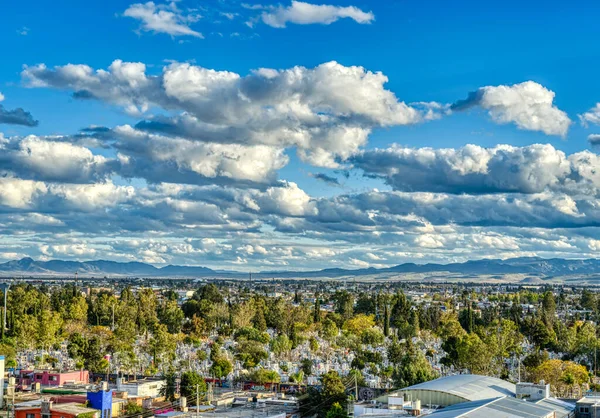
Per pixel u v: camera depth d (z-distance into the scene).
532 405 147.62
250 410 185.88
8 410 159.50
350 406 178.88
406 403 151.75
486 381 177.50
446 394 158.25
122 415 180.12
